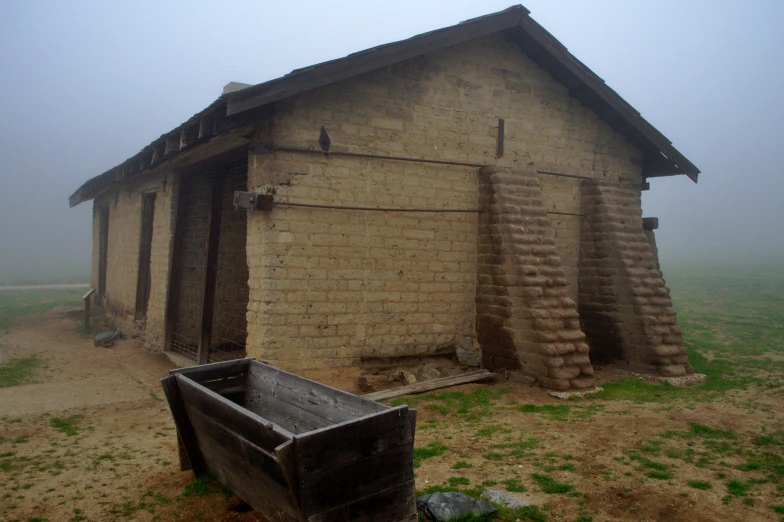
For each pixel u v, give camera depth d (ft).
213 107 25.49
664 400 27.37
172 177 38.91
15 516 15.33
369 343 29.86
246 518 14.89
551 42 33.45
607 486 16.65
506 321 31.09
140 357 37.63
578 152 37.17
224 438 14.67
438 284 32.09
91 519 15.16
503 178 32.83
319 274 28.48
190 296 38.40
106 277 59.00
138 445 21.25
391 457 12.60
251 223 28.86
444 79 32.22
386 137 30.32
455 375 30.30
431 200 31.83
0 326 51.65
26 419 24.48
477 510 14.53
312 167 28.30
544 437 21.20
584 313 36.99
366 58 27.27
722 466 18.26
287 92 25.29
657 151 39.50
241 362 19.11
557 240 36.50
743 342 43.52
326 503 11.61
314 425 16.08
